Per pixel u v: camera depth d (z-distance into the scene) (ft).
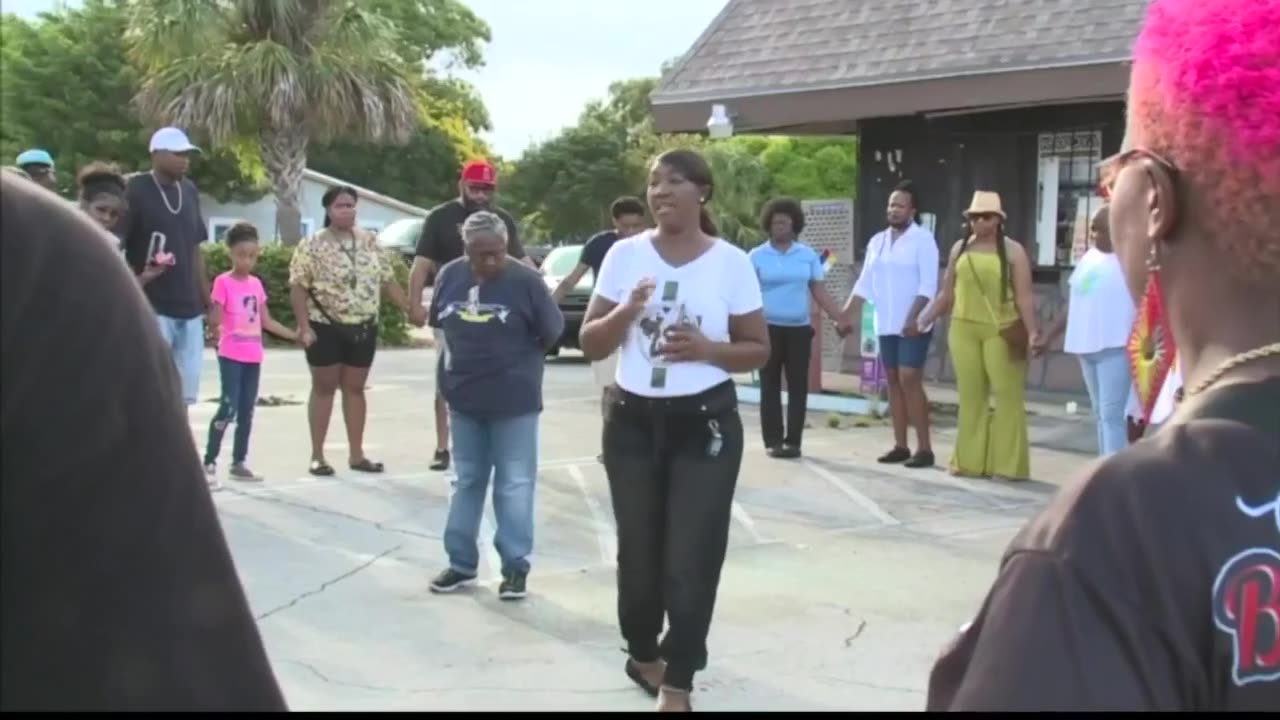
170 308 24.89
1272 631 3.43
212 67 73.67
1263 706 3.42
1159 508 3.48
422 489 25.82
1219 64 3.70
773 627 16.92
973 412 27.14
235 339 25.79
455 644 16.21
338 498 24.86
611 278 14.11
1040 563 3.57
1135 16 33.65
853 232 44.75
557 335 18.22
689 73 43.01
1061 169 39.42
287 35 74.90
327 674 15.02
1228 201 3.70
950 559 20.54
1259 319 3.76
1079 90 34.04
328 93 73.36
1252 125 3.63
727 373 13.64
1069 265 39.40
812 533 22.35
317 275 26.58
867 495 25.52
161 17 74.84
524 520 18.16
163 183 24.82
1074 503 3.61
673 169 13.74
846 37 39.96
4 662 3.41
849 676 15.05
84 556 3.41
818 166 98.27
